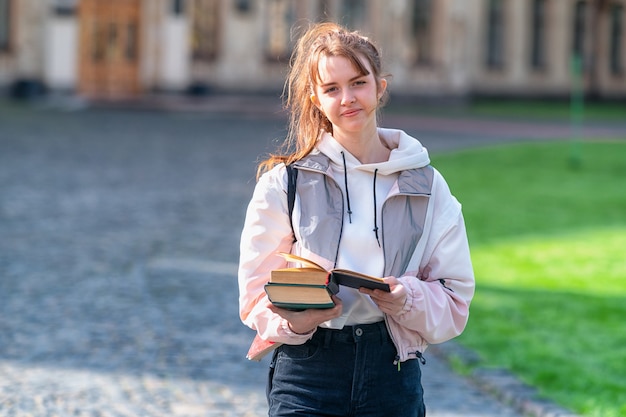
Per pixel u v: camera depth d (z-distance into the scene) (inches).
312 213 151.1
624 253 535.2
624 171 955.3
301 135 156.4
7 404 268.8
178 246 526.6
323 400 149.3
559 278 467.5
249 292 153.6
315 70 149.1
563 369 319.6
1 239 526.0
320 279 140.7
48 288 418.0
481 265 496.4
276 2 1942.7
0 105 1519.4
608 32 2492.6
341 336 148.9
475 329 372.8
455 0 2164.1
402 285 144.9
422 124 1514.5
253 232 153.4
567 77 2442.2
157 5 1786.4
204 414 266.4
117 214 623.5
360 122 149.3
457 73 2181.3
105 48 1754.4
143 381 295.3
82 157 919.0
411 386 151.8
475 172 910.4
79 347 330.3
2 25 1675.7
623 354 341.1
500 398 295.4
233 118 1499.8
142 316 375.9
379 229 150.3
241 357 326.3
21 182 743.7
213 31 1886.1
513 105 2235.5
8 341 335.0
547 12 2402.8
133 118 1419.8
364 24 2065.7
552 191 800.3
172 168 869.2
